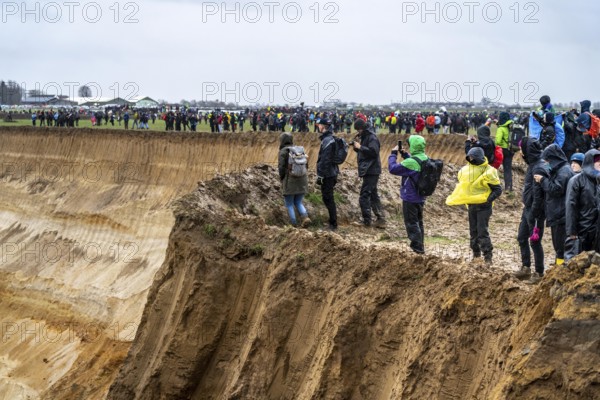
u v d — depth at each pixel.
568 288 8.64
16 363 27.19
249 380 12.80
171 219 33.75
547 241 16.92
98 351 23.94
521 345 9.05
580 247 11.06
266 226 14.56
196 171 40.09
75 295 30.80
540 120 16.52
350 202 19.06
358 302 11.66
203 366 13.95
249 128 56.62
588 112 18.02
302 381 12.30
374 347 11.38
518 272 13.08
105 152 44.78
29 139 50.41
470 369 9.93
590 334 8.24
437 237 17.47
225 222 14.90
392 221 18.83
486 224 13.73
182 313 14.16
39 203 44.31
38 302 32.38
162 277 15.41
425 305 10.94
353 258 12.64
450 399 9.91
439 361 10.16
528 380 8.39
